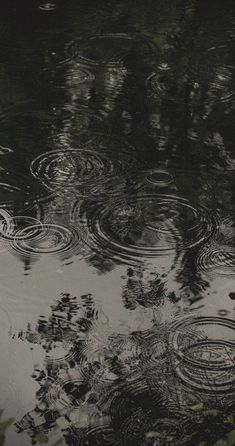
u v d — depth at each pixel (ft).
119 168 13.82
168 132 14.94
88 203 12.81
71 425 8.64
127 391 9.10
